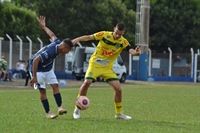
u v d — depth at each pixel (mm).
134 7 167375
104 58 31094
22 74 99062
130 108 39844
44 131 24625
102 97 52062
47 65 29969
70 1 142750
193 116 34688
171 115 34969
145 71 114375
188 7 160250
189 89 75688
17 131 24484
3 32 122938
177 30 159875
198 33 160875
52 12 142250
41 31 139875
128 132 24969
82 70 100625
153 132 25359
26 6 149750
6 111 34812
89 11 142875
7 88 69875
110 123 28766
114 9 147375
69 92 60219
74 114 31047
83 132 24609
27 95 52594
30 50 100375
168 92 65375
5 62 88188
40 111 35250
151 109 39281
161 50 164625
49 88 70438
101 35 30734
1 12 123438
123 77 101188
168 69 123125
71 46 29438
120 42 31016
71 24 142125
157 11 159875
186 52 162625
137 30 115062
